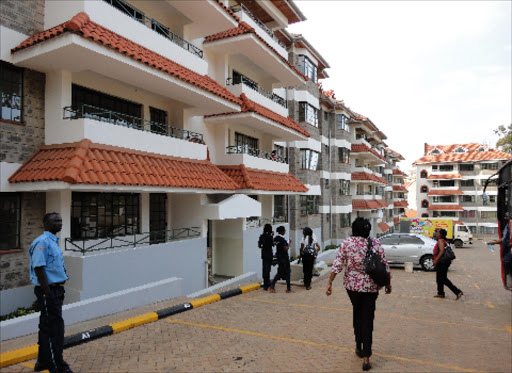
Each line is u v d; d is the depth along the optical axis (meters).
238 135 15.38
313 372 4.39
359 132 37.78
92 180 6.83
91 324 6.17
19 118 7.60
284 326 6.37
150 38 9.64
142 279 8.75
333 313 7.32
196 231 11.41
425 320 7.05
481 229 54.06
